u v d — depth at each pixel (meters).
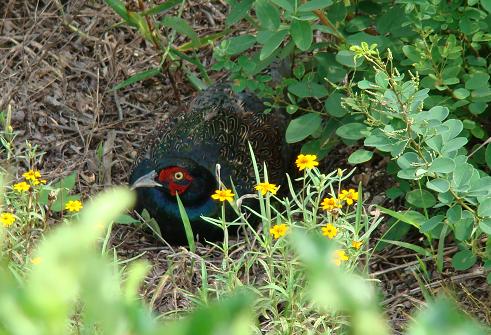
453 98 7.62
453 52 7.20
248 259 7.15
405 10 7.34
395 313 7.11
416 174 6.11
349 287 1.89
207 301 6.43
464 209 6.66
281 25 7.35
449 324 1.90
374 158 9.02
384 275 7.68
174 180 8.42
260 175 8.84
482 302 6.88
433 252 7.22
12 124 9.91
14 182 8.94
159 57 10.22
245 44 8.16
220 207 8.49
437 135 6.18
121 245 8.39
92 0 10.96
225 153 8.71
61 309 1.89
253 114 9.04
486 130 8.04
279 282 6.54
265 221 6.79
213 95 9.22
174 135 8.96
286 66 9.15
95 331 4.98
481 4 7.38
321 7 7.10
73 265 1.92
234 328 1.84
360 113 7.48
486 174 7.48
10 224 6.64
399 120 7.14
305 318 6.27
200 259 6.93
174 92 10.17
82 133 9.89
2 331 1.92
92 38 10.74
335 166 9.08
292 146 9.39
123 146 9.77
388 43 7.77
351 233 6.96
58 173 9.31
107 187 9.16
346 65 7.53
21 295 1.87
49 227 7.85
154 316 6.52
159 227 8.59
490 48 7.91
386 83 6.40
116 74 10.41
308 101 8.72
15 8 11.00
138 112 10.28
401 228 7.75
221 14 11.02
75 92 10.35
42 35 10.70
